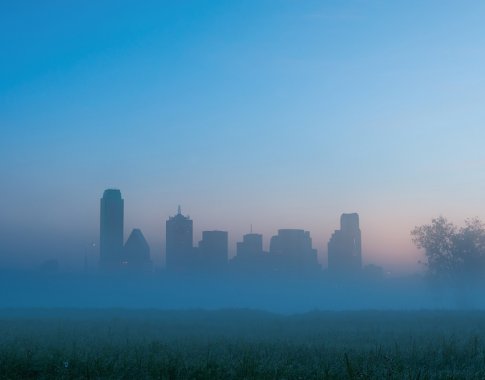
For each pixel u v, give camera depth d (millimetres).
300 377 16359
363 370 15492
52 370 18219
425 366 19141
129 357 20109
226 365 18359
